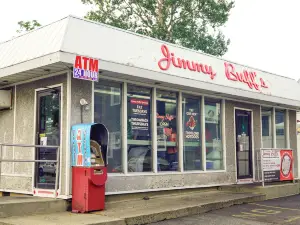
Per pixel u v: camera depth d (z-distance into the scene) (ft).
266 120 48.08
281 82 48.08
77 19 28.43
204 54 38.04
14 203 25.36
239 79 41.22
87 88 29.58
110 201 30.71
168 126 36.01
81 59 26.91
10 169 33.55
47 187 29.86
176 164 36.35
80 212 26.63
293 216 29.84
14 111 33.86
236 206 33.53
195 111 38.91
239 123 43.73
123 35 31.04
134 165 32.73
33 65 28.02
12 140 33.78
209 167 39.73
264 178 39.32
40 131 31.24
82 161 26.94
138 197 32.73
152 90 34.71
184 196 35.06
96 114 30.40
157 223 26.40
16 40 32.32
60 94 29.45
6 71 30.45
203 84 36.40
